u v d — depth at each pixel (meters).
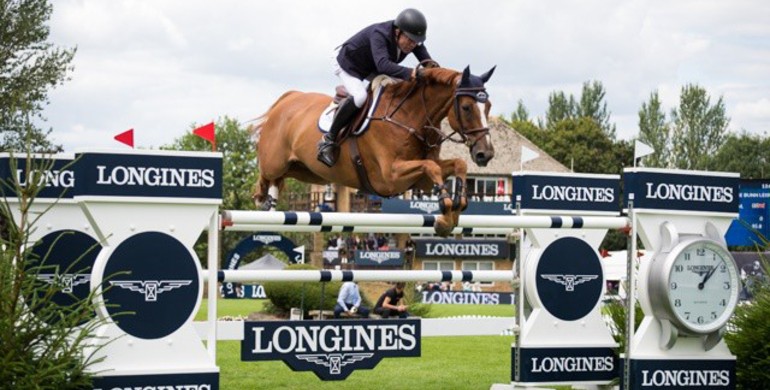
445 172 9.23
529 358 10.31
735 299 9.63
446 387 11.94
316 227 9.80
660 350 9.52
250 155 56.66
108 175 7.35
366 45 9.55
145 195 7.45
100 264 7.34
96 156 7.32
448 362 14.71
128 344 7.39
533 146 65.31
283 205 45.56
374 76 9.73
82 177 7.32
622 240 63.06
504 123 65.56
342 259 42.25
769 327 9.81
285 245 18.23
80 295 9.21
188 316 7.60
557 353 10.43
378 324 8.83
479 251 14.02
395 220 8.73
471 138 8.79
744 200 26.84
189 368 7.54
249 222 8.22
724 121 87.69
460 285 47.88
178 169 7.57
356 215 8.67
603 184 11.18
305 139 10.27
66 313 8.52
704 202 9.89
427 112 9.16
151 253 7.50
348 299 17.58
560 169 64.81
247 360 8.37
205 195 7.67
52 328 6.93
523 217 9.48
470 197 60.78
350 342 8.73
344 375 8.69
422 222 8.80
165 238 7.56
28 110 7.42
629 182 9.67
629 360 9.48
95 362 7.09
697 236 9.67
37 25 38.06
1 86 35.94
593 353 10.56
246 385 11.74
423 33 9.39
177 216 7.61
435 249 13.87
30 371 6.69
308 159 10.25
